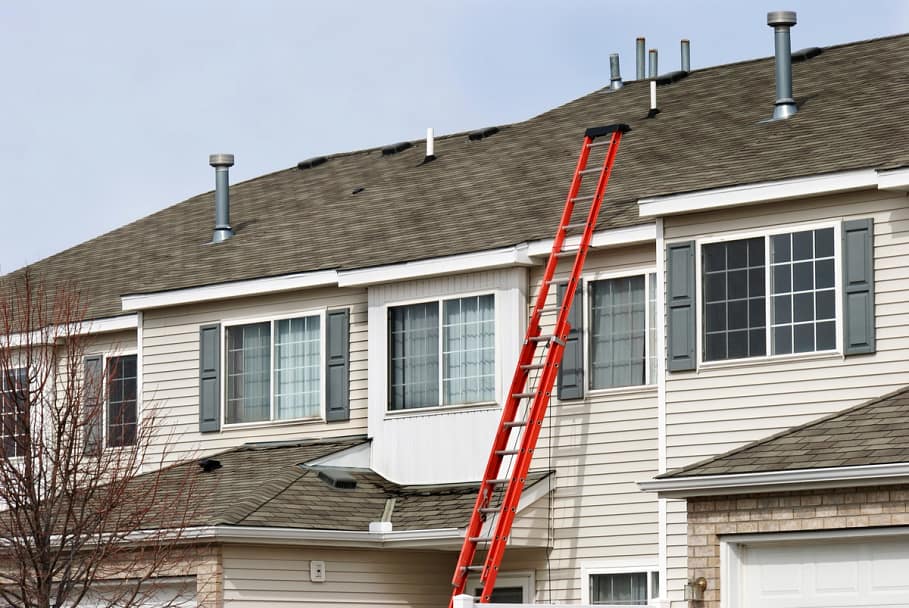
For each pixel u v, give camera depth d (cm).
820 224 3238
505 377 3691
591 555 3531
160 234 4828
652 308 3525
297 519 3491
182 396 4216
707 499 2900
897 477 2689
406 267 3825
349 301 4000
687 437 3331
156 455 4219
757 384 3269
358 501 3688
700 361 3338
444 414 3775
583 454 3581
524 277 3716
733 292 3325
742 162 3584
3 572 3394
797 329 3247
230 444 4116
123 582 3428
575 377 3612
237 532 3366
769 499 2838
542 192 3988
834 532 2767
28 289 3788
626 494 3506
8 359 3469
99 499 3328
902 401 2995
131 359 4350
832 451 2825
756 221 3312
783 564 2838
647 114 4228
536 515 3578
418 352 3850
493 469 3431
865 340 3156
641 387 3519
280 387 4078
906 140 3341
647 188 3691
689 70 4619
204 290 4153
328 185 4728
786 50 3838
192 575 3406
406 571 3662
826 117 3706
